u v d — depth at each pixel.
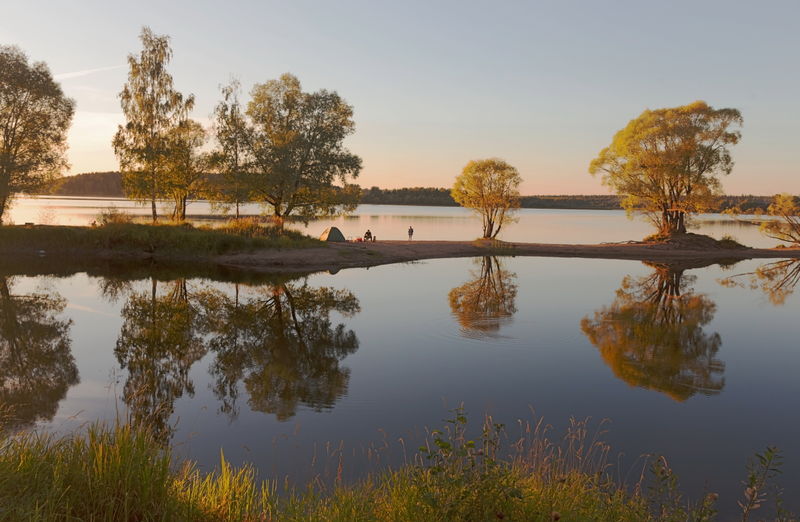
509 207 53.59
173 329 18.12
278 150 41.03
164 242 37.34
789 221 53.66
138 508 4.67
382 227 85.56
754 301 24.70
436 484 4.69
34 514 4.12
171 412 10.46
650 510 5.99
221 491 5.49
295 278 30.48
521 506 4.73
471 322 19.30
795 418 10.34
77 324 18.50
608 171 52.88
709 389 12.10
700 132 48.38
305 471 7.80
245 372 13.36
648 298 25.11
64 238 37.91
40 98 41.53
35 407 10.52
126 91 43.47
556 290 27.09
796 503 6.95
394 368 13.70
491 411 10.64
